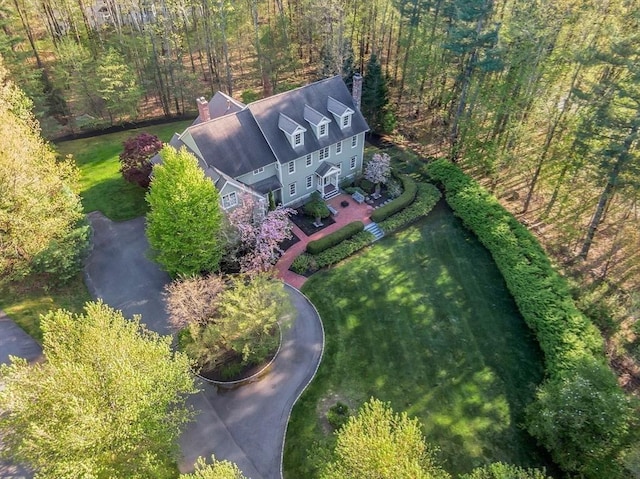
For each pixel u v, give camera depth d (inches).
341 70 1975.9
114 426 784.3
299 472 956.6
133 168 1611.7
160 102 2284.7
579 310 1207.6
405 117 2112.5
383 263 1428.4
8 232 1190.9
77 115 2059.5
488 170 1705.2
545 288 1240.2
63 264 1262.3
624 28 1359.5
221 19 2021.4
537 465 951.6
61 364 793.6
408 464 697.6
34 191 1207.6
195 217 1188.5
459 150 1795.0
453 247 1477.6
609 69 1395.2
